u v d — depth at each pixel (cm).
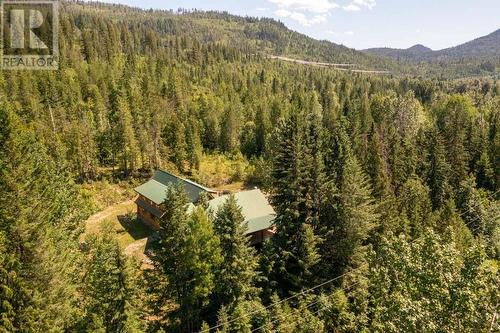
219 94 13875
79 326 2698
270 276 3778
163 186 5997
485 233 5131
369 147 6025
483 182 6650
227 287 3500
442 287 1588
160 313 3778
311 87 18650
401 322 1602
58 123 8075
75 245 3775
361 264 3866
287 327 3177
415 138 7388
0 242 2430
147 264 4703
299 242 3856
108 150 7781
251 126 11019
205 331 3023
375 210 4497
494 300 1462
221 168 8981
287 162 4100
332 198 4053
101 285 2706
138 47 17962
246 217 5022
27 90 9138
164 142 8706
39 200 2905
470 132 7488
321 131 5641
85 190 6638
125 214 6412
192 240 3359
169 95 11950
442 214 4728
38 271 2619
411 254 1831
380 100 11306
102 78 11569
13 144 2719
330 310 3391
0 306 2425
